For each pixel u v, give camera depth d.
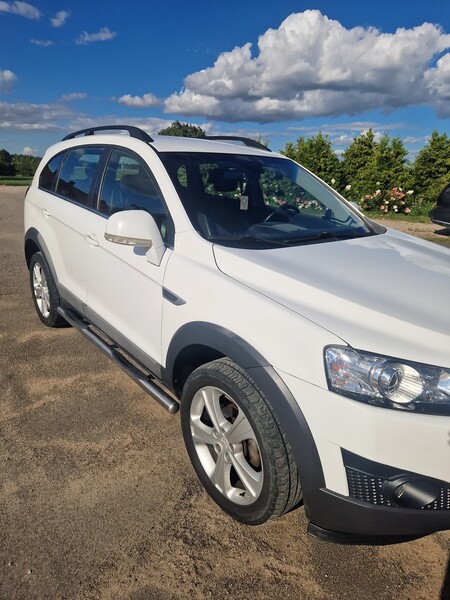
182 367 2.88
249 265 2.53
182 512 2.56
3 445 3.04
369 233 3.46
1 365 4.06
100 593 2.10
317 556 2.33
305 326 2.12
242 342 2.30
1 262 7.49
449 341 2.04
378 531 2.04
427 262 2.91
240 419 2.36
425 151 16.00
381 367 1.95
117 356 3.45
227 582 2.18
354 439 1.96
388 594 2.14
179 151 3.39
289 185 3.67
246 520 2.41
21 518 2.47
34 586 2.11
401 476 1.95
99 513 2.53
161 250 2.87
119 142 3.67
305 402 2.06
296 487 2.22
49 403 3.53
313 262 2.66
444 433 1.92
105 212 3.60
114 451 3.02
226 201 3.19
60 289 4.22
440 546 2.41
